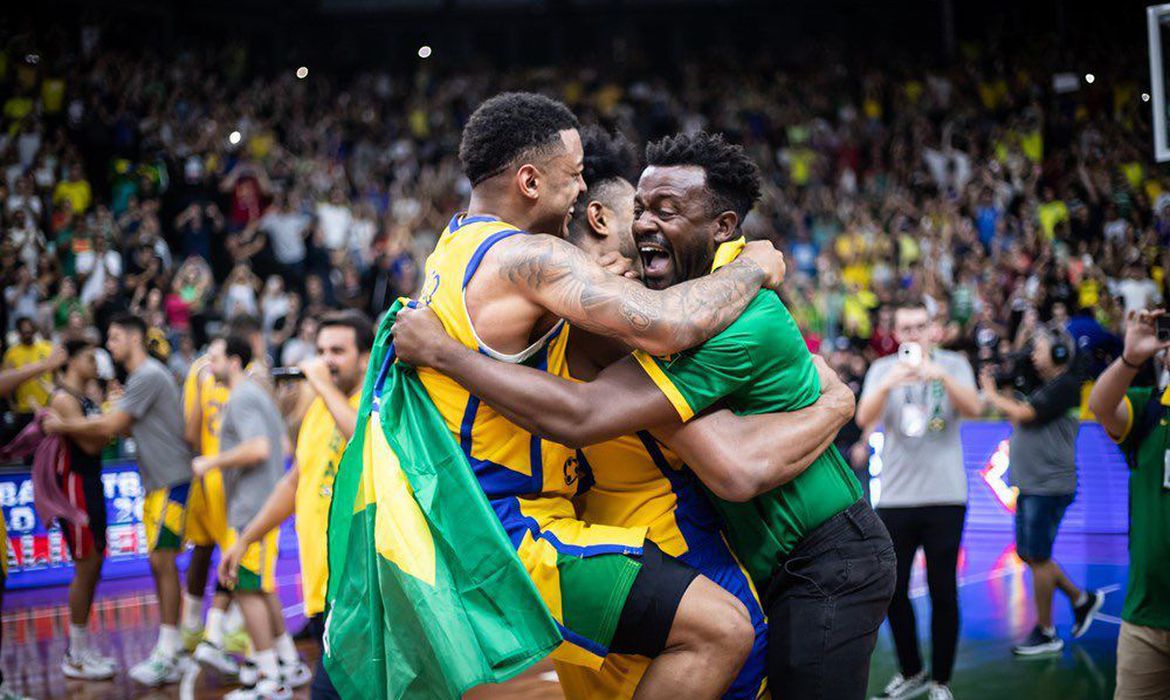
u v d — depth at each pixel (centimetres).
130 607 843
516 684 595
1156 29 509
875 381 603
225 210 1540
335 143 1808
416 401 258
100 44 1812
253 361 682
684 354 255
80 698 602
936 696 541
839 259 1598
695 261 280
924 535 546
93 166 1540
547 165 268
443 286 260
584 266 246
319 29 2317
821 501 285
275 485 591
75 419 655
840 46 2264
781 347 268
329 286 1472
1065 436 646
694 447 256
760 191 288
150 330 1104
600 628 253
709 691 253
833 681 276
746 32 2367
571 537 256
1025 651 640
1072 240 1373
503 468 256
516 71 2181
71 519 640
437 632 239
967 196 1608
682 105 2083
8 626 781
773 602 286
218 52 2034
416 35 2352
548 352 259
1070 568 890
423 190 1659
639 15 2375
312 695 388
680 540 271
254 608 571
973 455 1095
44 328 1167
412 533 246
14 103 1538
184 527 634
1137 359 365
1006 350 1163
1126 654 376
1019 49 1900
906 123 1892
